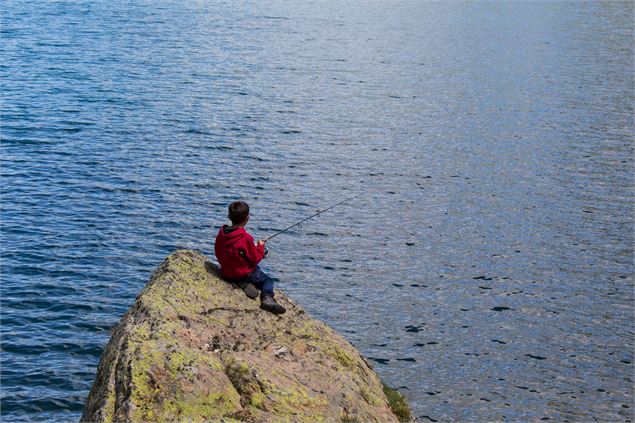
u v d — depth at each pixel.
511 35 122.25
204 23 120.44
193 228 40.28
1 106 61.94
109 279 33.25
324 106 71.75
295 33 116.50
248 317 10.32
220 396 8.27
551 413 26.69
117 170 48.59
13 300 30.39
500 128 67.00
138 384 8.00
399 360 29.55
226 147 56.09
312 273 36.66
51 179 45.69
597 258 40.66
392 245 40.88
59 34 100.19
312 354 10.10
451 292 35.84
